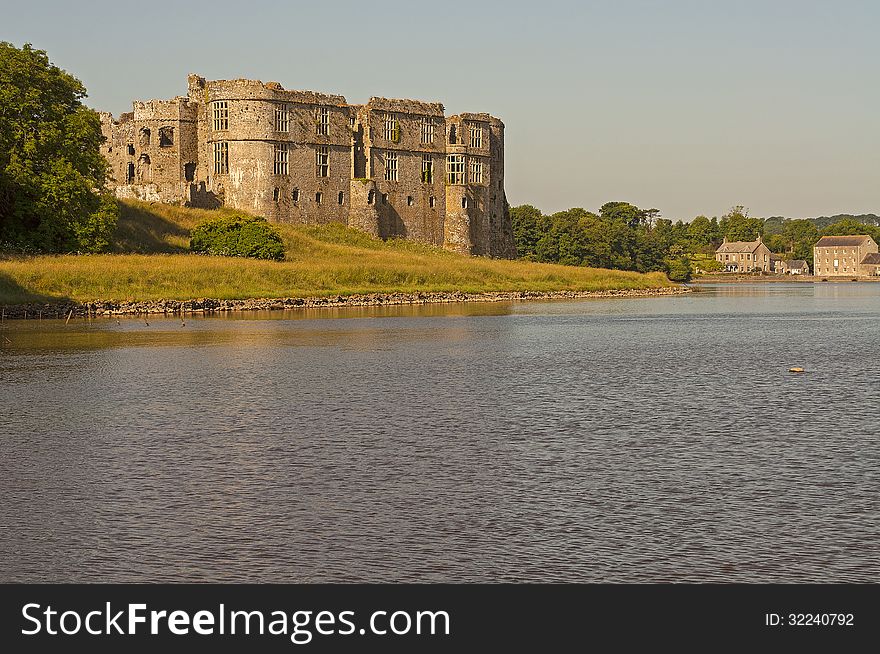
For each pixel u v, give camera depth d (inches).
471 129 6702.8
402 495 952.3
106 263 3818.9
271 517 888.3
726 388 1620.3
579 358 2097.7
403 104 6407.5
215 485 987.9
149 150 5935.0
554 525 867.4
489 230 6865.2
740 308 4325.8
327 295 4138.8
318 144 6043.3
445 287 4800.7
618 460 1083.3
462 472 1034.1
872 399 1496.1
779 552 807.7
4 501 935.7
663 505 918.4
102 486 985.5
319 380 1726.1
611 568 783.7
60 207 4001.0
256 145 5802.2
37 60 4114.2
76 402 1481.3
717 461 1075.9
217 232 4790.8
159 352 2194.9
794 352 2236.7
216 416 1360.7
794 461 1074.7
